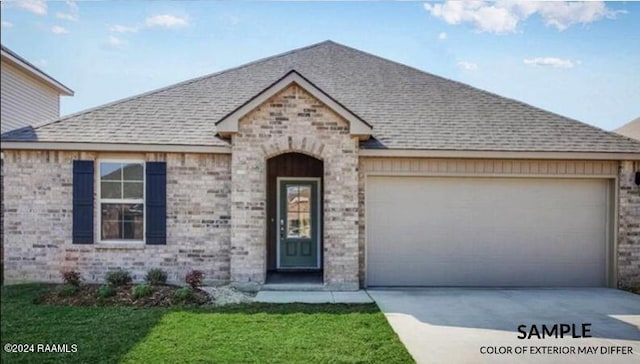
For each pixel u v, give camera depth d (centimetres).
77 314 767
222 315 773
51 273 1023
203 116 1135
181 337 655
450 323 755
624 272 1087
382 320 759
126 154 1034
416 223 1083
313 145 1011
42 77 1678
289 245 1266
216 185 1036
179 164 1035
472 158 1073
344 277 1012
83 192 1020
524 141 1093
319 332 688
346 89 1303
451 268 1086
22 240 1021
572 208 1102
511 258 1092
